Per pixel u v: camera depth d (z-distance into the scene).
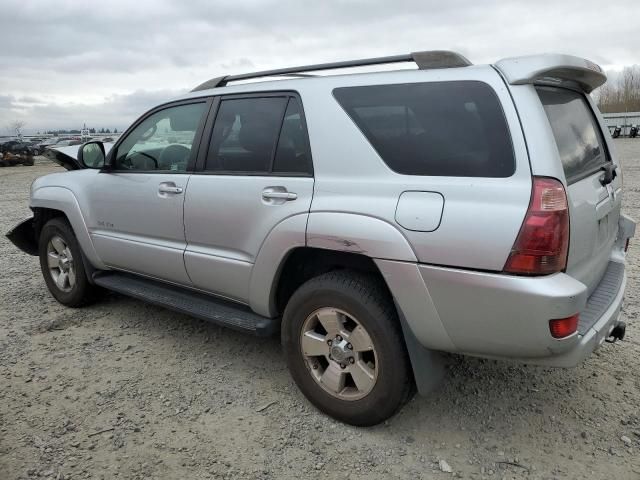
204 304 3.55
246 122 3.23
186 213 3.45
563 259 2.26
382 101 2.68
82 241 4.32
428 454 2.67
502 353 2.39
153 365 3.64
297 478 2.52
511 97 2.33
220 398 3.21
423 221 2.40
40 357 3.78
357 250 2.59
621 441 2.72
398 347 2.62
